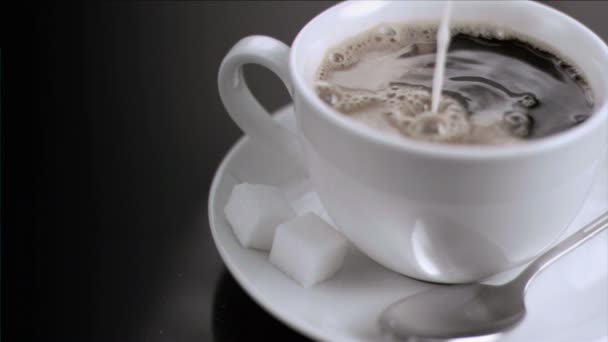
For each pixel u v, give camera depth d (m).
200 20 0.55
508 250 0.39
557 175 0.37
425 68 0.42
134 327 0.41
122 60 0.53
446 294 0.39
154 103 0.50
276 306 0.39
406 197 0.37
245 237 0.41
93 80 0.52
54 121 0.49
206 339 0.40
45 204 0.45
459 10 0.44
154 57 0.53
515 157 0.36
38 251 0.43
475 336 0.38
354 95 0.41
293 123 0.47
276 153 0.45
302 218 0.41
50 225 0.44
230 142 0.48
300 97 0.39
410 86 0.41
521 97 0.41
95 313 0.41
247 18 0.55
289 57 0.40
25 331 0.40
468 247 0.39
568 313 0.39
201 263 0.43
